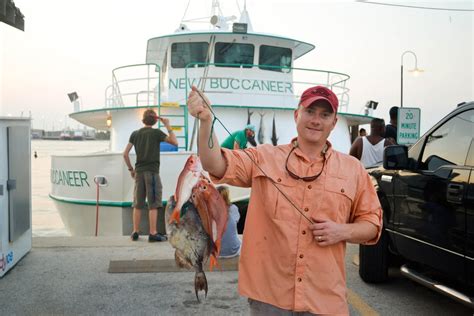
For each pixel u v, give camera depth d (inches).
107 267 207.2
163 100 404.5
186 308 163.6
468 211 129.6
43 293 175.6
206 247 94.4
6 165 195.5
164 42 428.1
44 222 492.7
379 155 277.0
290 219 85.2
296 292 83.6
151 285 186.4
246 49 406.3
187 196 94.3
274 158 89.5
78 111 450.9
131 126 370.6
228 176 88.9
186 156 301.6
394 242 176.1
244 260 89.4
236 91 397.4
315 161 88.6
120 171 308.8
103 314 157.8
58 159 357.4
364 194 92.0
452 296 138.9
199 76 398.0
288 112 351.9
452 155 148.3
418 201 155.9
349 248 261.9
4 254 194.2
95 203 317.7
